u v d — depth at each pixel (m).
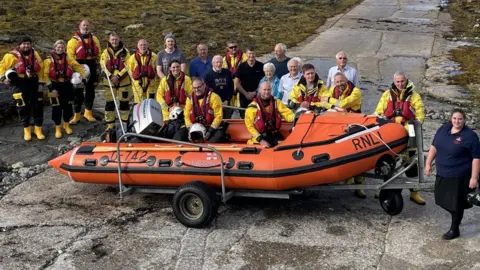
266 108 6.34
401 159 6.28
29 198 6.82
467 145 5.34
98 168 6.46
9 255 5.48
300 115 6.28
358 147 5.84
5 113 9.51
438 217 6.15
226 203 6.63
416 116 6.29
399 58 14.85
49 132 9.14
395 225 5.98
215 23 19.38
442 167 5.50
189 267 5.23
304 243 5.63
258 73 8.44
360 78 12.91
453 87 11.88
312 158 5.84
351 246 5.55
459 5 25.12
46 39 15.52
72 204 6.64
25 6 20.28
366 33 18.45
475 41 17.11
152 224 6.11
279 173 5.86
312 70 6.94
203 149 6.24
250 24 19.67
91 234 5.90
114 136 7.19
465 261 5.24
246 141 7.03
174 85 7.52
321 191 6.93
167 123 7.02
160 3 22.92
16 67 8.34
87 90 9.59
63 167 6.62
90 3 21.80
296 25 19.83
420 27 19.67
